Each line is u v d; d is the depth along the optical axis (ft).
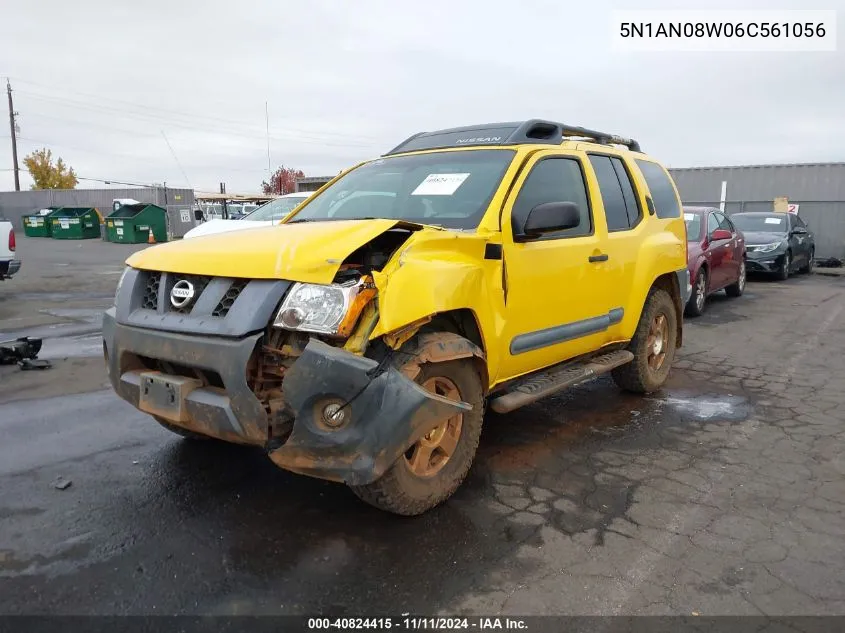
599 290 15.97
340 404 9.93
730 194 76.18
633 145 20.47
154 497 12.24
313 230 11.19
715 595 9.55
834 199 71.46
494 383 13.08
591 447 15.39
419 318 10.48
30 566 9.93
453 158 15.16
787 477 13.78
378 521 11.51
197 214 54.13
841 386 20.97
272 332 10.30
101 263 66.54
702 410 18.37
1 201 149.89
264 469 13.53
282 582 9.68
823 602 9.40
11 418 16.48
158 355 10.68
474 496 12.65
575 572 10.09
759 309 37.86
